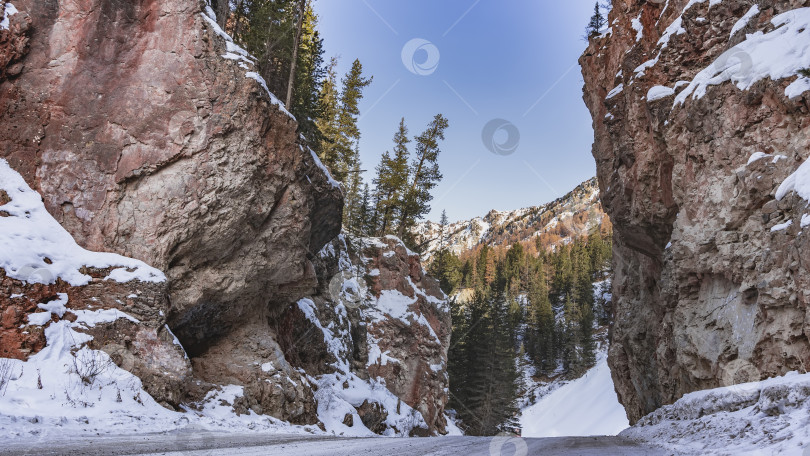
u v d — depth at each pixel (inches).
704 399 498.0
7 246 532.4
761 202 551.8
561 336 3275.1
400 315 1546.5
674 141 715.4
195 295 679.7
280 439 429.1
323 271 1243.8
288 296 878.4
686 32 756.0
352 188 2084.2
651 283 933.8
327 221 967.0
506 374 2122.3
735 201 584.1
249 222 724.7
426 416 1469.0
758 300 501.7
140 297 585.0
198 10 708.0
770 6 620.1
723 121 613.3
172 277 653.9
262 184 732.7
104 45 666.8
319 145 1438.2
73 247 592.1
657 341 864.9
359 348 1385.3
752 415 388.8
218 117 686.5
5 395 409.4
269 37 1170.6
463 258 5295.3
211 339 745.6
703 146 649.0
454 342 2230.6
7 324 488.7
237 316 760.3
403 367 1482.5
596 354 3061.0
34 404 411.2
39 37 647.8
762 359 497.0
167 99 673.6
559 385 2876.5
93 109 648.4
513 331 3393.2
